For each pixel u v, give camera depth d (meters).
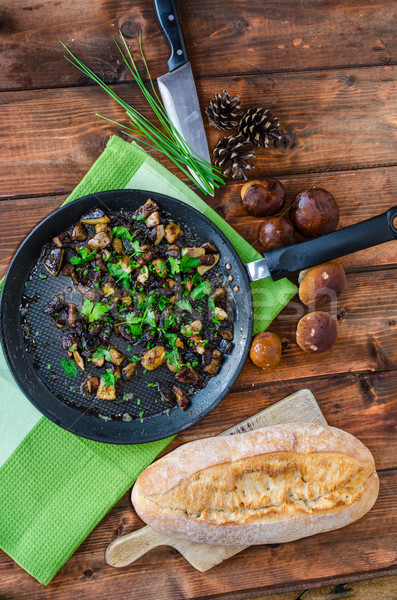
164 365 0.81
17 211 0.81
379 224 0.76
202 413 0.77
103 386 0.80
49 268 0.79
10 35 0.81
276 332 0.84
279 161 0.84
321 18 0.84
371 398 0.86
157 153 0.83
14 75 0.81
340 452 0.78
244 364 0.80
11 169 0.81
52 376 0.80
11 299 0.78
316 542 0.84
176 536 0.77
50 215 0.77
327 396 0.85
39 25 0.81
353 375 0.85
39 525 0.80
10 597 0.81
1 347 0.78
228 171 0.82
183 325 0.80
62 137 0.82
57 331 0.80
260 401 0.84
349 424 0.85
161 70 0.83
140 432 0.80
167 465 0.77
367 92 0.85
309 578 0.84
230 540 0.77
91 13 0.81
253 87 0.84
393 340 0.86
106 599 0.82
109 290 0.79
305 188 0.84
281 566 0.84
